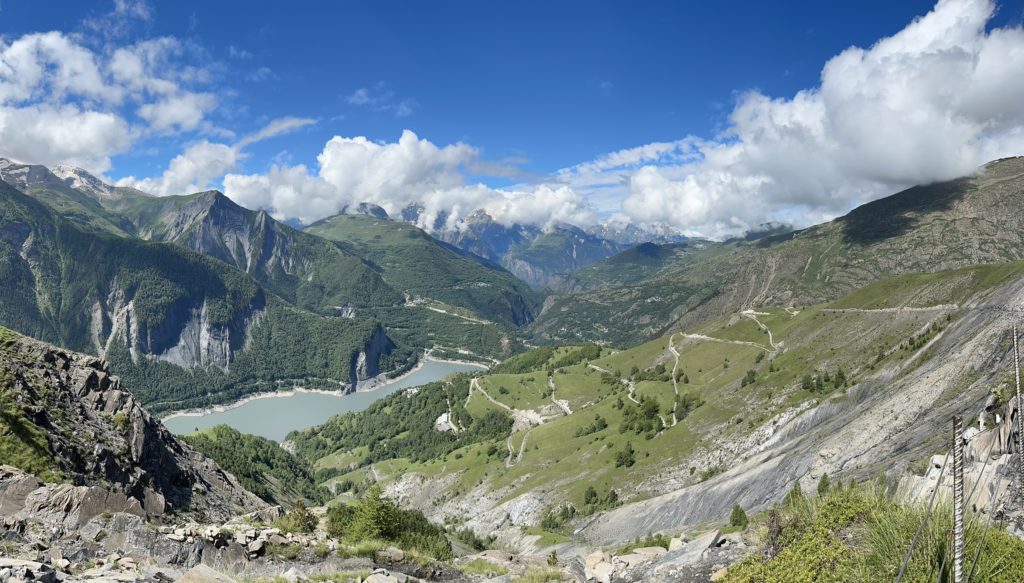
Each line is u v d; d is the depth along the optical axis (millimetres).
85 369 67625
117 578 21625
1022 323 116000
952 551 11695
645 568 21984
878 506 14859
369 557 31188
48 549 27250
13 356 61531
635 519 137250
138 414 66438
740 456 155375
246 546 30609
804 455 116812
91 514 33281
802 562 14406
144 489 56844
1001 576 11367
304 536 33656
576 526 149500
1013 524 15148
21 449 48656
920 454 76062
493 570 33750
